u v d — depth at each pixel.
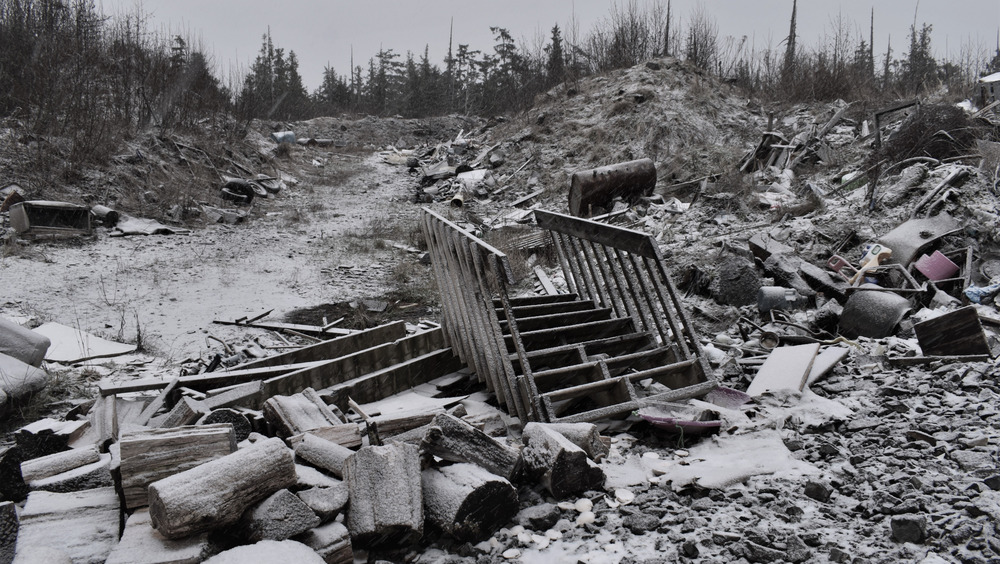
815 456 4.36
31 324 8.87
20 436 4.29
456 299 5.96
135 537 2.91
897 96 22.52
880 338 7.37
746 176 16.95
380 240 16.09
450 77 68.00
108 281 11.78
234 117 27.22
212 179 21.06
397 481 3.31
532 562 3.25
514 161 25.05
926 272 8.59
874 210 11.02
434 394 5.89
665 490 3.95
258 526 2.92
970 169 10.73
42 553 2.77
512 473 3.73
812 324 8.05
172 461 3.28
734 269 9.35
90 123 18.70
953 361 6.07
